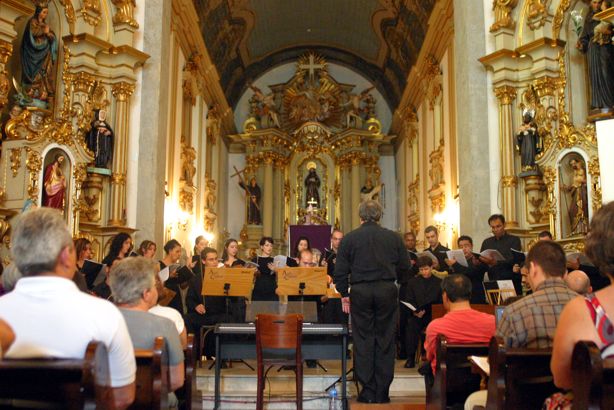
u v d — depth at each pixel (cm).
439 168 1587
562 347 240
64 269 261
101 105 1015
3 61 803
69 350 244
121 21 1043
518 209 1021
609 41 893
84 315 247
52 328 243
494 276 870
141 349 341
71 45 991
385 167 2559
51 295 246
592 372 220
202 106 1812
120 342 256
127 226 1030
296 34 2531
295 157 2542
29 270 252
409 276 953
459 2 1121
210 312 861
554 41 1002
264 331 614
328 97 2573
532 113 1012
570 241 886
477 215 1030
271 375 770
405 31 1983
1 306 246
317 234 1872
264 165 2466
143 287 373
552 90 1002
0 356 228
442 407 431
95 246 983
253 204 2427
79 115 973
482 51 1082
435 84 1645
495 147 1053
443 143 1565
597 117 887
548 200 943
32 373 222
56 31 990
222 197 2327
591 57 917
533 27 1036
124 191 1019
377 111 2638
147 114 1062
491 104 1066
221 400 670
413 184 2031
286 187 2503
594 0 911
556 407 266
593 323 235
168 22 1141
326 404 679
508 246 865
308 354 689
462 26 1104
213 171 2069
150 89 1070
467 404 404
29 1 907
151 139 1055
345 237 623
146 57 1062
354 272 609
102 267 699
